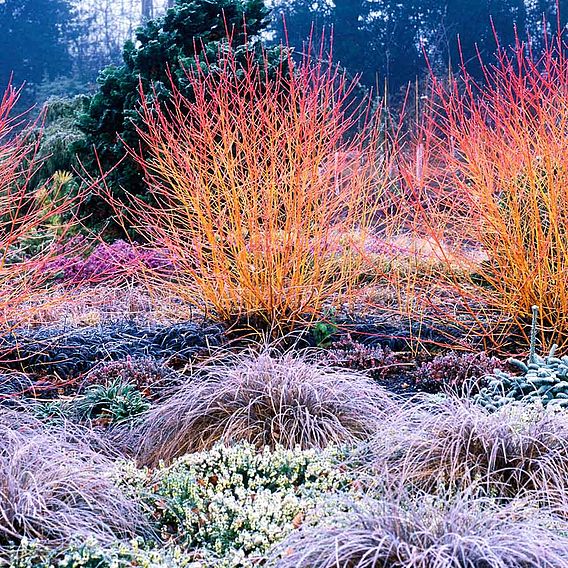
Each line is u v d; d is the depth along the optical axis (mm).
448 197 6609
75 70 27672
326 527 2770
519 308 6172
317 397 4250
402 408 4211
